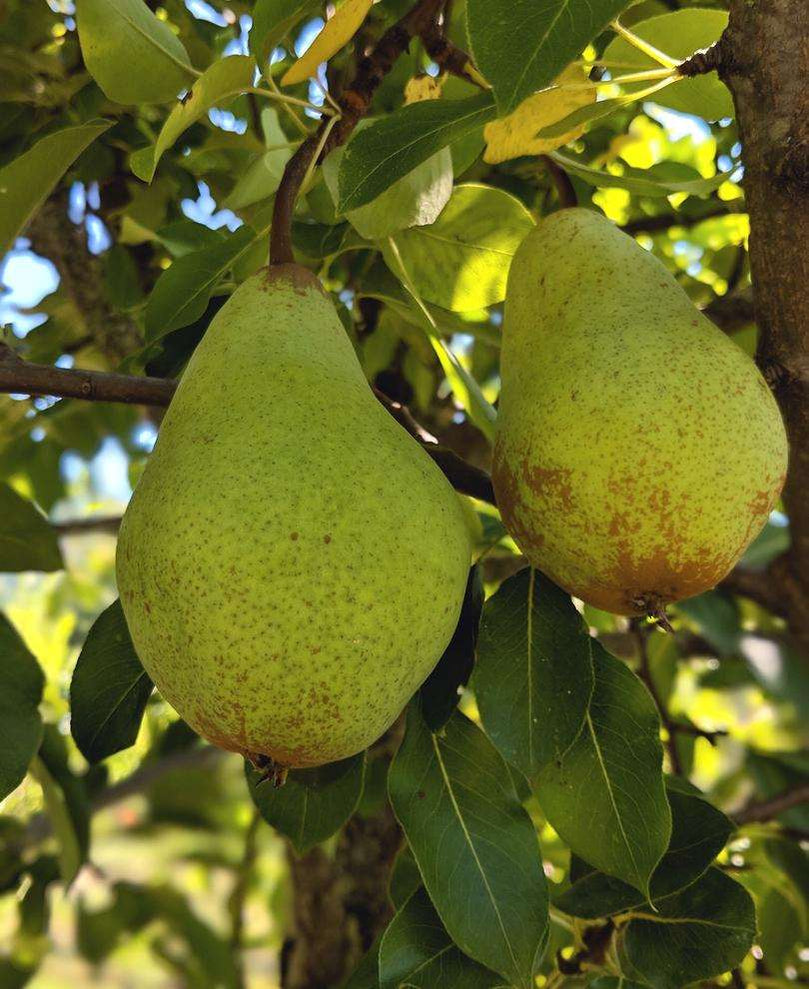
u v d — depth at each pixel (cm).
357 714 33
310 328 36
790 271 38
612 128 61
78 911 78
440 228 48
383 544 32
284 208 38
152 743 77
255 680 32
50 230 65
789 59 38
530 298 39
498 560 61
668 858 42
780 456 36
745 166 39
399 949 39
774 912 59
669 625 36
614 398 35
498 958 38
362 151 37
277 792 42
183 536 32
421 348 59
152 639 33
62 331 66
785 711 91
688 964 41
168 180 59
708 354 35
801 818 67
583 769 40
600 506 35
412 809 39
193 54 56
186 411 35
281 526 32
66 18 58
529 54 31
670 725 59
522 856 39
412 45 55
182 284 45
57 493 78
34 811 78
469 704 73
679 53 45
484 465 66
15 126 57
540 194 59
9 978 73
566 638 39
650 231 63
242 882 69
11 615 87
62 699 82
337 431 33
